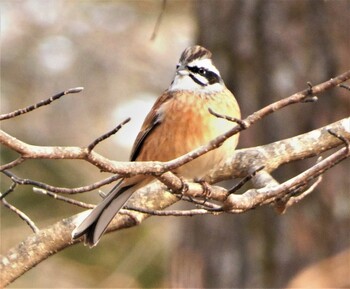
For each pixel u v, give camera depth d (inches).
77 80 875.4
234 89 517.0
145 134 378.9
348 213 498.6
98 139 268.7
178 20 892.6
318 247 497.0
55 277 714.8
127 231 740.7
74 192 294.0
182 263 539.2
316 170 331.6
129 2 885.8
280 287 500.7
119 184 347.6
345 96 499.5
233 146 368.8
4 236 692.7
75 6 895.7
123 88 893.8
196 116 368.5
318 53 509.4
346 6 510.3
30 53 870.4
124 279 723.4
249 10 515.5
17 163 264.7
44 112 842.8
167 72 909.8
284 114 502.6
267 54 512.1
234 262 513.7
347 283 267.3
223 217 518.3
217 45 523.2
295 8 511.8
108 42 900.6
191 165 362.3
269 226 506.6
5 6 885.2
